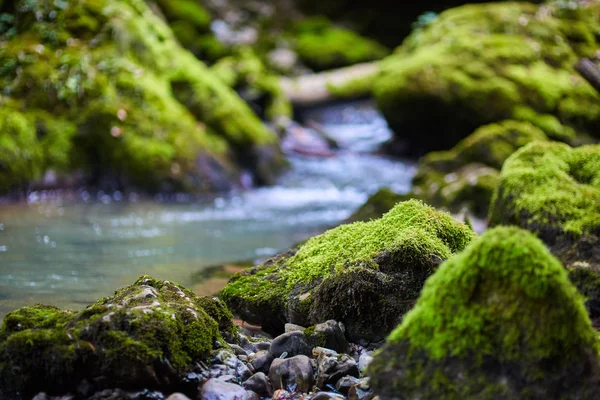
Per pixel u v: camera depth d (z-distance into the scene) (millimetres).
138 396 2480
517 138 8719
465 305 2188
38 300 4074
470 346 2143
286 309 3318
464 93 10969
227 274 4852
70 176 8664
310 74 15430
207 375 2691
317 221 7234
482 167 8086
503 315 2129
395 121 11938
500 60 11336
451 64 11359
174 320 2678
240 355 2932
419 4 17469
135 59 10055
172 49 10852
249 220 7281
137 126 9102
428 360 2186
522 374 2084
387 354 2270
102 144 8914
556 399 2078
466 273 2199
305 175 10531
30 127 8594
